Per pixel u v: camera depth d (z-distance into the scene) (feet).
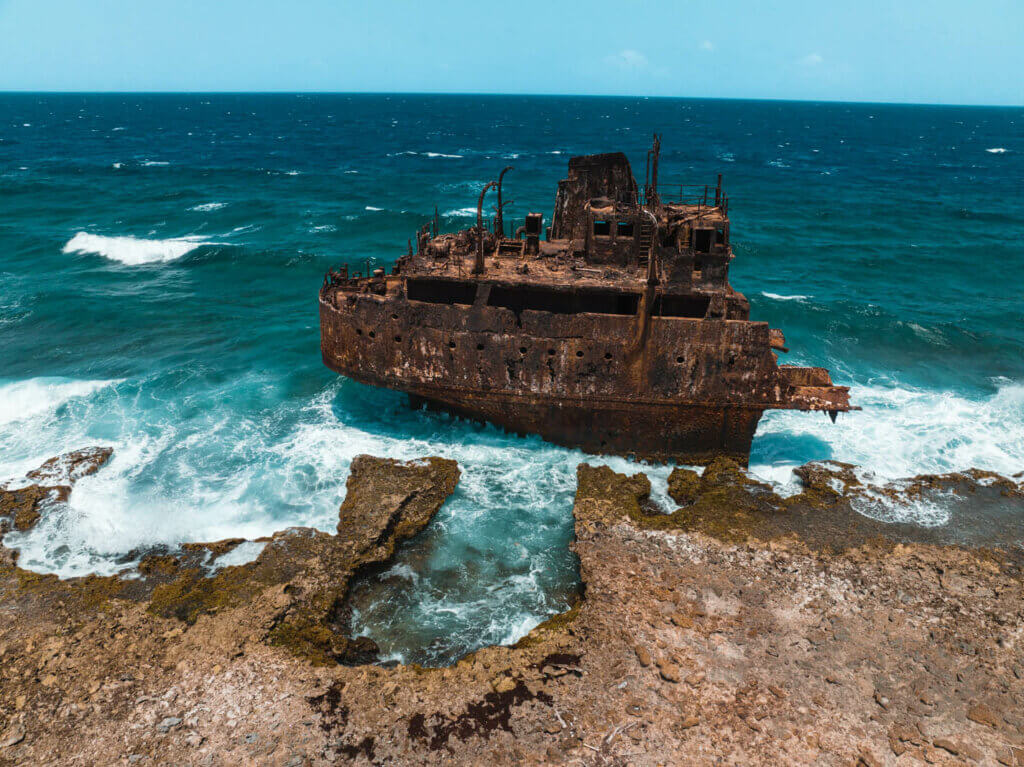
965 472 71.26
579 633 51.37
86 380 94.22
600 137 578.25
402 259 85.10
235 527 63.16
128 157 372.99
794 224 205.67
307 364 99.09
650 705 46.06
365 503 64.23
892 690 47.24
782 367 78.07
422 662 51.01
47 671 47.98
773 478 71.67
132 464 72.84
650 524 62.18
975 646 50.52
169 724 44.68
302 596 54.08
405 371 74.64
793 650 50.11
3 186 245.04
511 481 70.28
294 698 46.44
